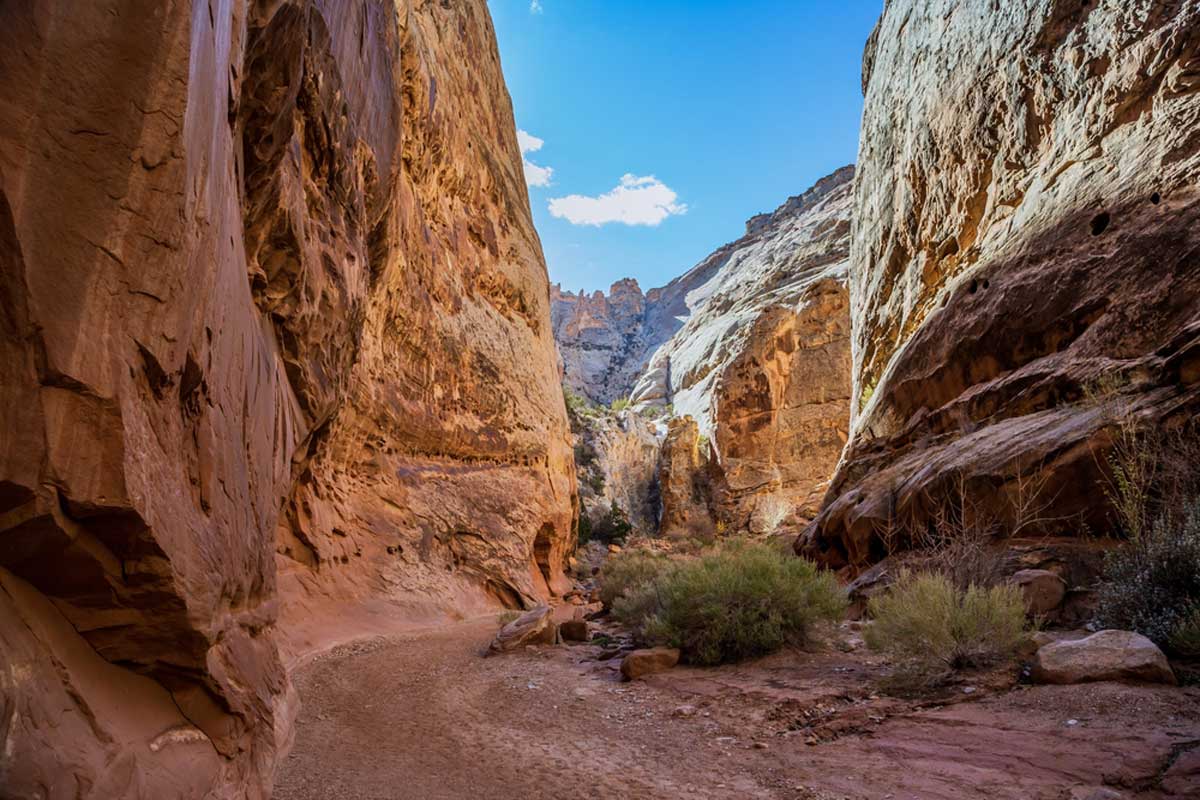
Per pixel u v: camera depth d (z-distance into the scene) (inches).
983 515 354.9
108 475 83.4
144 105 86.0
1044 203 516.4
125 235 85.2
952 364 530.6
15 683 74.9
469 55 1102.4
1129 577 240.1
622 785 164.4
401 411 713.0
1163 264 369.4
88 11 82.4
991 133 626.2
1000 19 630.5
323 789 162.2
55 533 82.6
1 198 73.1
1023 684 205.9
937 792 138.6
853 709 209.8
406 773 178.7
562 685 301.7
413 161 784.9
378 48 454.6
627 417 2252.7
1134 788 128.5
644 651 317.1
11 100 75.0
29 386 76.6
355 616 516.1
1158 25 458.6
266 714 161.0
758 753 183.8
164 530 95.9
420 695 287.6
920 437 541.3
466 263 979.3
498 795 159.8
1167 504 263.3
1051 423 354.3
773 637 306.2
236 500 151.1
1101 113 494.0
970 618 229.5
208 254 118.4
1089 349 391.2
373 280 573.6
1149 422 293.4
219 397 136.9
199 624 107.4
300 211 292.4
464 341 896.3
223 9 129.3
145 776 91.4
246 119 213.2
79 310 79.4
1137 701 172.7
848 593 410.9
